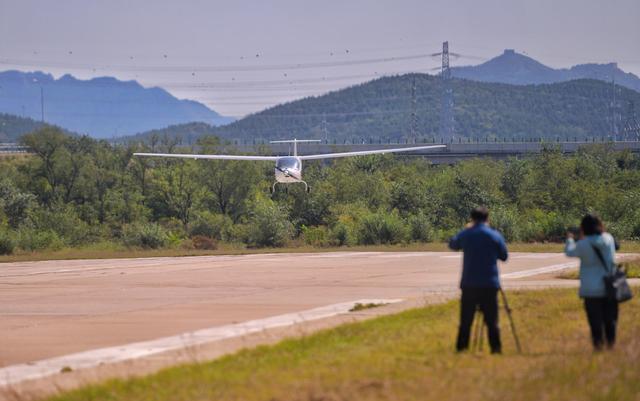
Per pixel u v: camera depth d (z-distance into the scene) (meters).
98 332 62.44
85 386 41.81
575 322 57.62
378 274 106.44
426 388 37.66
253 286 93.75
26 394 42.25
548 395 36.25
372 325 57.84
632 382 38.47
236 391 38.31
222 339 57.03
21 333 62.97
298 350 49.38
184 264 133.88
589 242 47.00
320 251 168.62
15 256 170.62
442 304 68.88
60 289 95.69
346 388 37.81
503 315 61.62
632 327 54.19
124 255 164.88
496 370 41.53
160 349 54.06
